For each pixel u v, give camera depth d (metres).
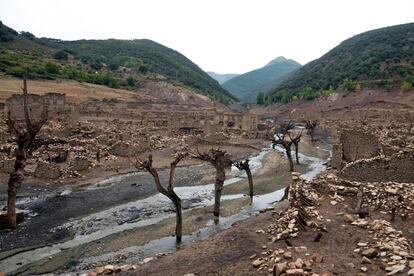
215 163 32.44
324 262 17.25
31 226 31.56
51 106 90.38
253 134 94.75
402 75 184.38
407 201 24.03
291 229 21.44
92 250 26.80
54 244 28.03
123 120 99.56
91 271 20.64
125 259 24.97
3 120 69.19
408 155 28.28
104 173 49.84
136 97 172.00
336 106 174.88
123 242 28.11
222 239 23.27
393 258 16.86
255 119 108.19
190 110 166.75
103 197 40.00
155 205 37.50
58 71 173.25
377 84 175.62
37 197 39.28
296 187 25.88
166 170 53.56
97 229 31.09
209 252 21.34
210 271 18.61
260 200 39.19
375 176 29.42
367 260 16.89
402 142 41.16
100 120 92.38
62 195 40.34
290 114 187.62
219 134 80.44
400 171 28.56
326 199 25.89
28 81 146.75
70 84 161.62
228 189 43.91
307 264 16.64
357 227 21.41
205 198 40.28
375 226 20.77
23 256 25.95
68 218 33.66
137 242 28.05
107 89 174.00
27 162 49.28
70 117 79.62
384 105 154.50
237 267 18.45
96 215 34.47
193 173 52.19
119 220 33.19
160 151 66.19
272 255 18.53
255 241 21.95
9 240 28.62
